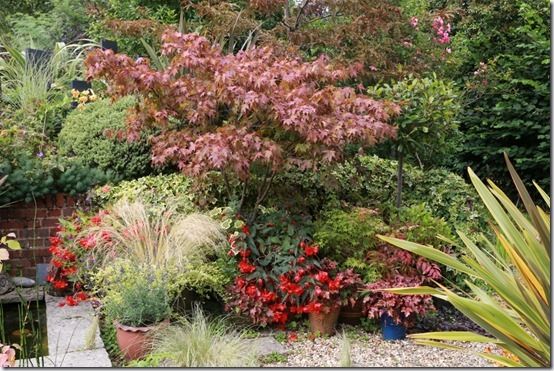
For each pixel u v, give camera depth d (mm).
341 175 6070
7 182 5461
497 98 8188
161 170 5918
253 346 4082
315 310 4500
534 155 7844
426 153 5715
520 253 2178
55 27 12211
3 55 9141
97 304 4797
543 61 7668
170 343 3758
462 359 4191
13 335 4453
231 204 5039
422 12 7832
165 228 4707
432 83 5496
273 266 4750
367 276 4730
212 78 4691
